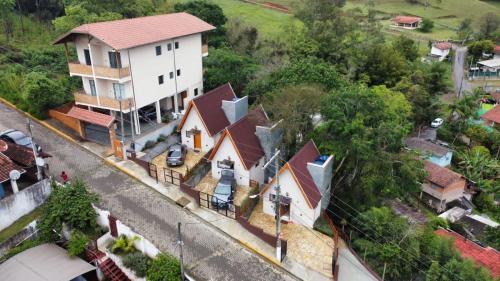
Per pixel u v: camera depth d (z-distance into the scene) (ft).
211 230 91.61
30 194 90.27
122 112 120.67
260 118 121.39
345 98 108.58
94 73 120.98
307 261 86.43
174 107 147.54
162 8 212.23
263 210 102.47
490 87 273.13
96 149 120.88
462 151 189.26
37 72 140.36
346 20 228.02
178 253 82.79
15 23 192.95
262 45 202.49
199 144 126.00
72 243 79.71
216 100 129.80
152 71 129.59
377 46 204.64
